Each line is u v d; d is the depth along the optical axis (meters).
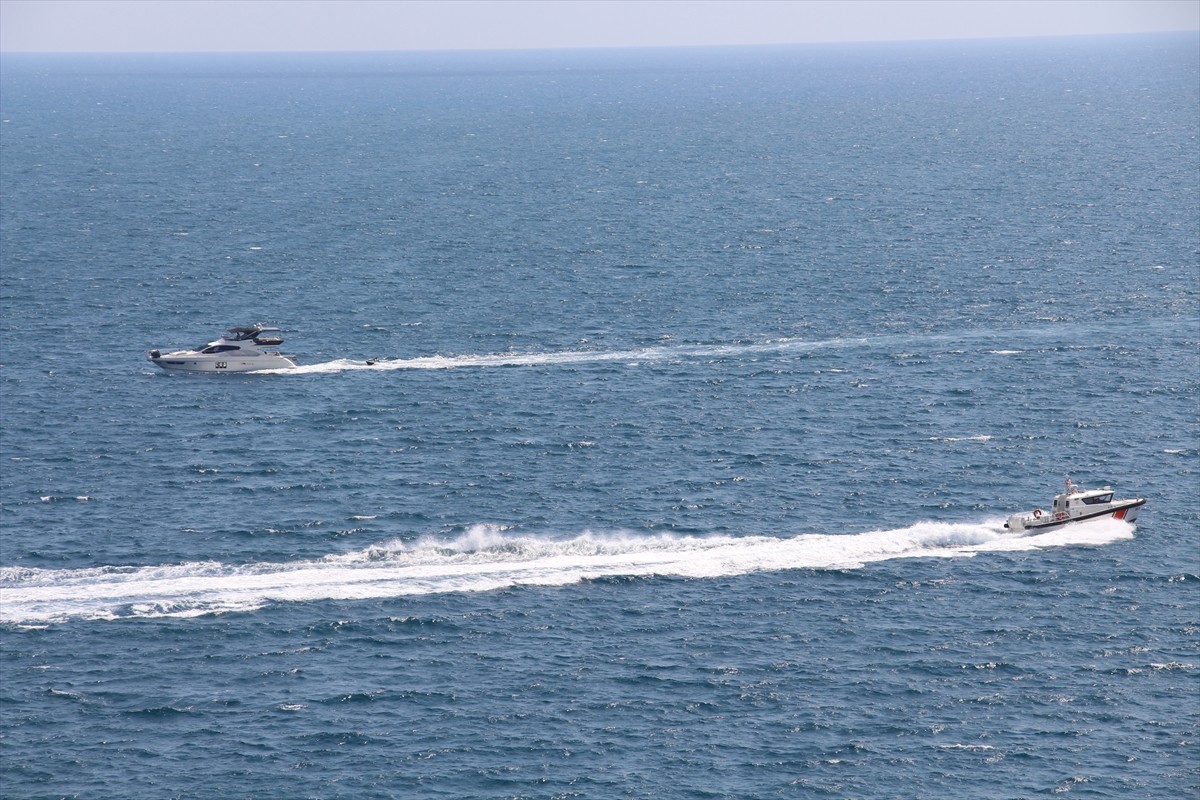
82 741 148.00
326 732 150.38
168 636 169.50
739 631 173.75
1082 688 162.12
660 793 141.12
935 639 172.50
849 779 144.25
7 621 171.75
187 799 138.75
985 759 148.12
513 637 171.25
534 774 143.88
